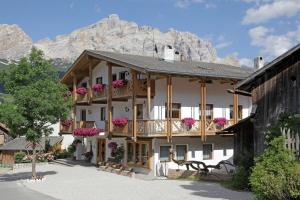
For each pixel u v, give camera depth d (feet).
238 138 74.79
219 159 108.68
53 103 92.73
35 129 92.94
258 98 58.13
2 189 79.00
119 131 102.06
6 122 91.66
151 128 92.27
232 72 109.81
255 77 57.36
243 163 69.41
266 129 56.24
